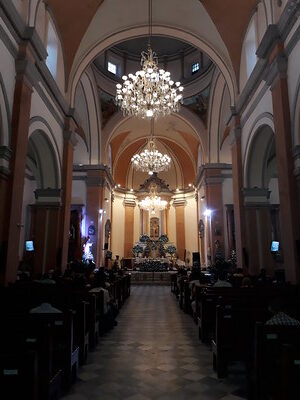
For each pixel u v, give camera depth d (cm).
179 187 2311
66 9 902
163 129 2000
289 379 190
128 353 473
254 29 906
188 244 2195
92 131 1620
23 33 659
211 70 1495
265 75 731
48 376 265
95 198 1597
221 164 1611
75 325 421
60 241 954
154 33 1098
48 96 855
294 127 629
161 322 711
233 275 912
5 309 390
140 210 2298
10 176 625
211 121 1603
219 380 365
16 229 640
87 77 1433
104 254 1731
